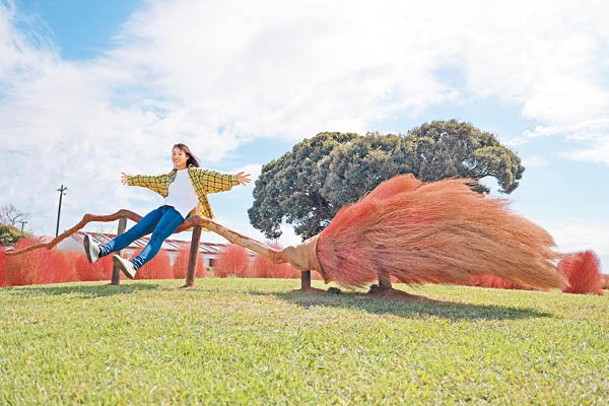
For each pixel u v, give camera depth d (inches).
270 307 250.1
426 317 233.9
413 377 145.0
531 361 163.8
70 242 536.4
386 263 289.4
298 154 1344.7
